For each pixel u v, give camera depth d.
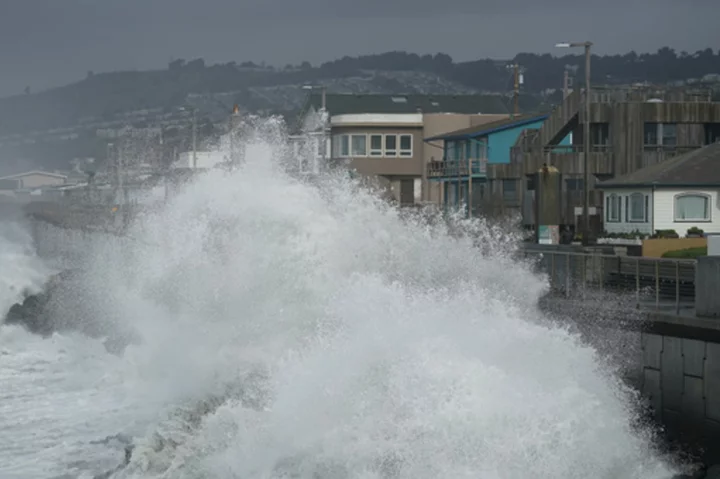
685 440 26.95
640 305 30.94
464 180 97.81
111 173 136.88
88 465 27.56
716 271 26.84
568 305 31.95
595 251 43.97
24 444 30.08
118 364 38.00
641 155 79.75
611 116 80.56
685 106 79.88
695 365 26.72
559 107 84.19
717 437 25.75
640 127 79.75
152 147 135.12
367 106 131.62
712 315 26.97
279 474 22.92
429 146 115.44
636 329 29.11
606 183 66.50
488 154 96.31
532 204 66.75
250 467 23.47
